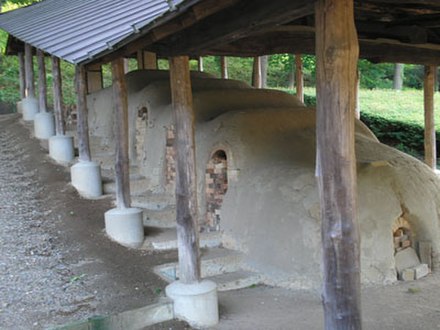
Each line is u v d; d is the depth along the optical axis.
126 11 7.95
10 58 20.75
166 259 6.82
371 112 17.03
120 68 7.43
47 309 5.26
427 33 7.43
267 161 7.38
